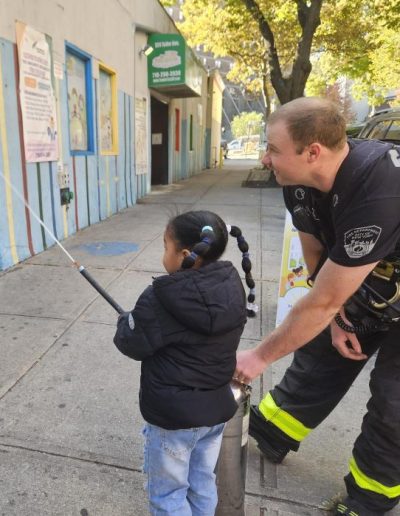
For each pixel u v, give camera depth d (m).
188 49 10.88
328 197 1.62
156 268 5.06
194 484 1.71
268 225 7.33
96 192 7.43
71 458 2.25
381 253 1.49
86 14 6.65
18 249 5.04
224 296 1.50
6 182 4.66
